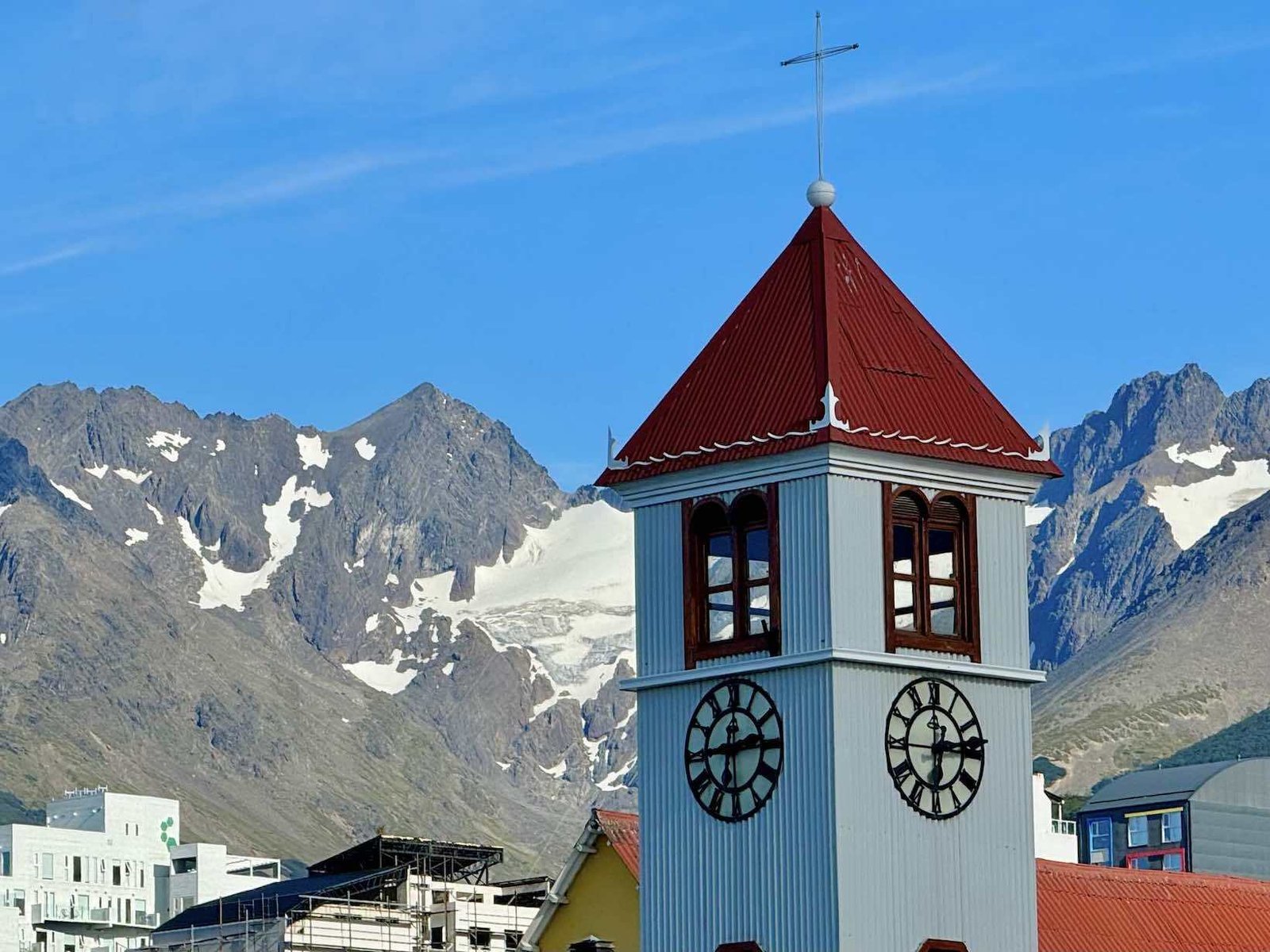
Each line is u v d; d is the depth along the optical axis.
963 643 157.88
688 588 160.75
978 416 161.88
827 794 151.75
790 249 167.75
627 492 164.88
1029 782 159.12
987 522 160.38
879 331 162.88
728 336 166.38
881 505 155.88
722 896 156.38
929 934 153.25
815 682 153.38
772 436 157.00
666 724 160.75
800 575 154.75
